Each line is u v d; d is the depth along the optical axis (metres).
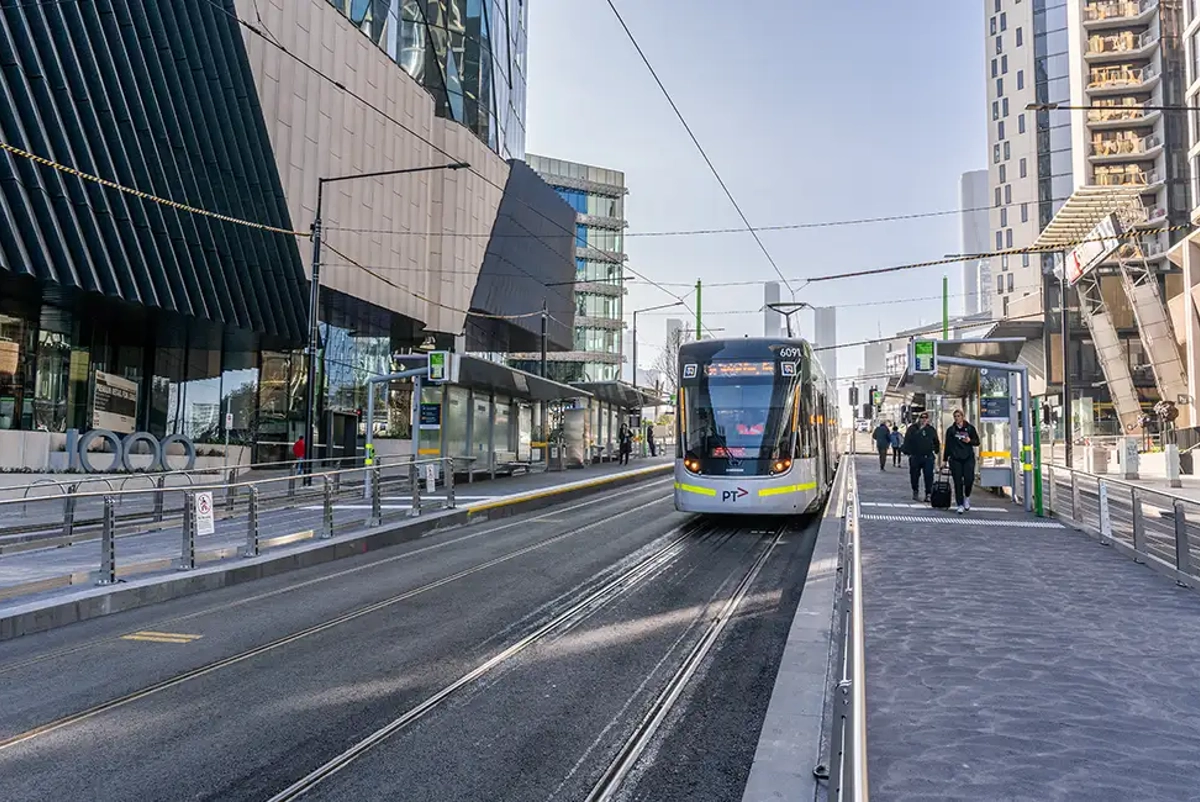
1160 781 3.63
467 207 39.34
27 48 19.33
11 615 7.35
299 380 34.34
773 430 13.81
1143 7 61.84
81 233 20.06
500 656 6.43
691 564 10.72
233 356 32.41
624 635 7.07
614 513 17.22
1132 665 5.43
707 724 4.98
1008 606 7.23
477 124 42.09
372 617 7.89
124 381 27.52
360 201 32.66
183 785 4.14
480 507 16.78
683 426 14.27
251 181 26.98
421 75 39.19
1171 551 8.63
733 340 14.56
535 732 4.85
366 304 32.81
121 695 5.61
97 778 4.23
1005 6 84.00
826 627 6.95
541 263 46.56
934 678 5.18
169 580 9.16
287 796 4.00
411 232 36.28
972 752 3.98
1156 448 37.94
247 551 11.05
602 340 84.94
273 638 7.14
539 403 33.44
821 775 3.96
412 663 6.27
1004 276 83.06
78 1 21.05
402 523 14.41
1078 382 47.41
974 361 15.74
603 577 9.84
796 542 12.65
